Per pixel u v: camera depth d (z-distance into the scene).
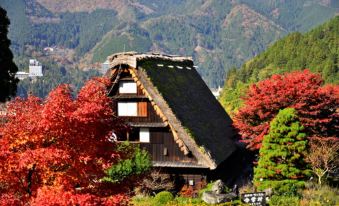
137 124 28.14
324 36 104.56
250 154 38.09
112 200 10.56
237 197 22.47
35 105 11.22
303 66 91.31
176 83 32.38
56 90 10.83
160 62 32.75
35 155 9.94
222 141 31.67
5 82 34.38
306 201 21.83
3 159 10.16
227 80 105.94
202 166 26.44
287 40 108.44
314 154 24.19
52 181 10.92
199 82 39.56
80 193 10.91
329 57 88.25
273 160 24.42
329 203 21.53
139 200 23.73
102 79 12.14
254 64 104.50
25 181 10.92
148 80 27.84
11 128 10.55
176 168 27.77
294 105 26.45
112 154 11.32
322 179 25.83
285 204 21.52
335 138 25.62
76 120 10.53
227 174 32.16
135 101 28.45
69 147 10.73
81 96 11.34
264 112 27.78
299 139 24.33
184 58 39.44
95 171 11.06
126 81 28.47
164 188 26.50
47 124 10.22
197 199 23.00
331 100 26.77
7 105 11.38
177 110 28.22
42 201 9.73
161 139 27.97
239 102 69.00
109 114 11.31
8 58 34.78
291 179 24.06
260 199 21.45
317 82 28.33
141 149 28.16
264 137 24.94
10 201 10.35
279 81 27.66
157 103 27.34
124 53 29.25
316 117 26.89
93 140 11.05
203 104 35.09
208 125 31.70
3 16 34.44
